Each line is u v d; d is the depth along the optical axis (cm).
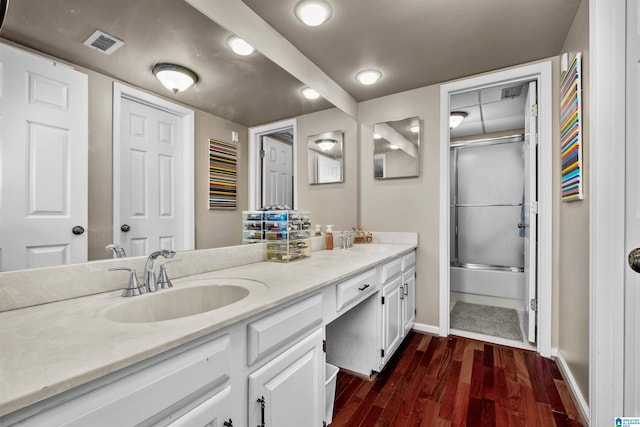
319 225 227
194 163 136
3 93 80
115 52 107
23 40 84
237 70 155
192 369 69
